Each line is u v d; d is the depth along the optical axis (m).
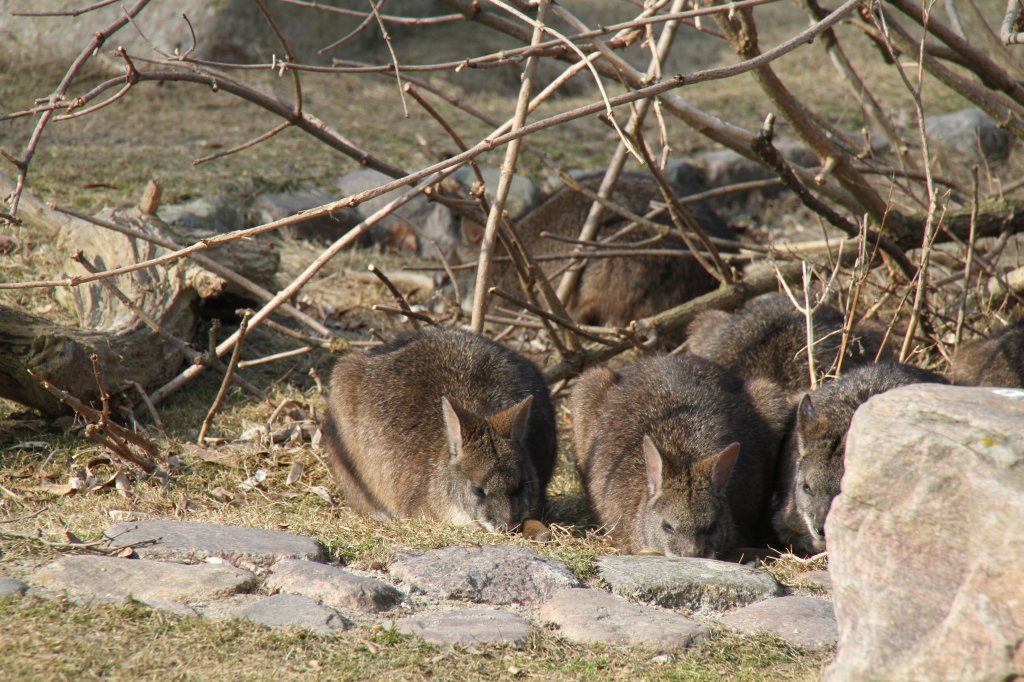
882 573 5.34
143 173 18.47
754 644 6.74
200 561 7.50
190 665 5.96
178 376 11.71
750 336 12.36
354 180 19.91
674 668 6.31
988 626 4.90
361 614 6.86
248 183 18.94
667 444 10.44
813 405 10.39
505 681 6.05
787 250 14.31
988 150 24.34
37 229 15.20
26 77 23.20
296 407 12.01
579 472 11.51
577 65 10.67
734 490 10.38
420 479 10.23
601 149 23.41
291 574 7.21
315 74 26.02
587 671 6.23
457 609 7.11
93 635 6.21
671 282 16.23
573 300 16.58
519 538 8.93
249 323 10.60
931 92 26.89
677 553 9.48
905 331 13.77
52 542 7.55
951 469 5.17
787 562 8.86
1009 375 11.27
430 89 12.20
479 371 11.00
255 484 10.25
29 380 10.56
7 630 6.20
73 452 10.34
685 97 26.45
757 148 11.73
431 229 19.31
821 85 27.23
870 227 13.98
